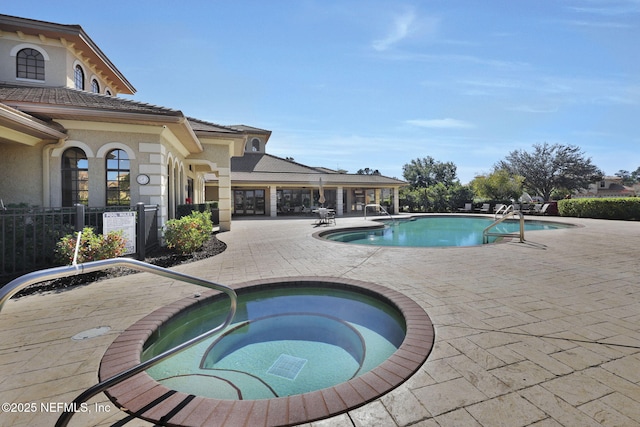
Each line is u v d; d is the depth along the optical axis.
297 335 4.16
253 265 7.25
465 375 2.64
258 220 21.00
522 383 2.52
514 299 4.66
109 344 3.39
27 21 10.86
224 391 2.88
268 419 2.14
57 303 4.73
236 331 4.26
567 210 22.84
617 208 19.72
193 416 2.17
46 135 8.42
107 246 6.55
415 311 4.10
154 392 2.46
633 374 2.64
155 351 3.60
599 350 3.07
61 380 2.69
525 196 14.57
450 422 2.08
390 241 13.78
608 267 6.81
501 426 2.04
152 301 4.81
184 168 14.94
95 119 8.94
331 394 2.40
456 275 6.14
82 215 6.64
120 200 9.60
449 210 31.52
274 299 5.42
